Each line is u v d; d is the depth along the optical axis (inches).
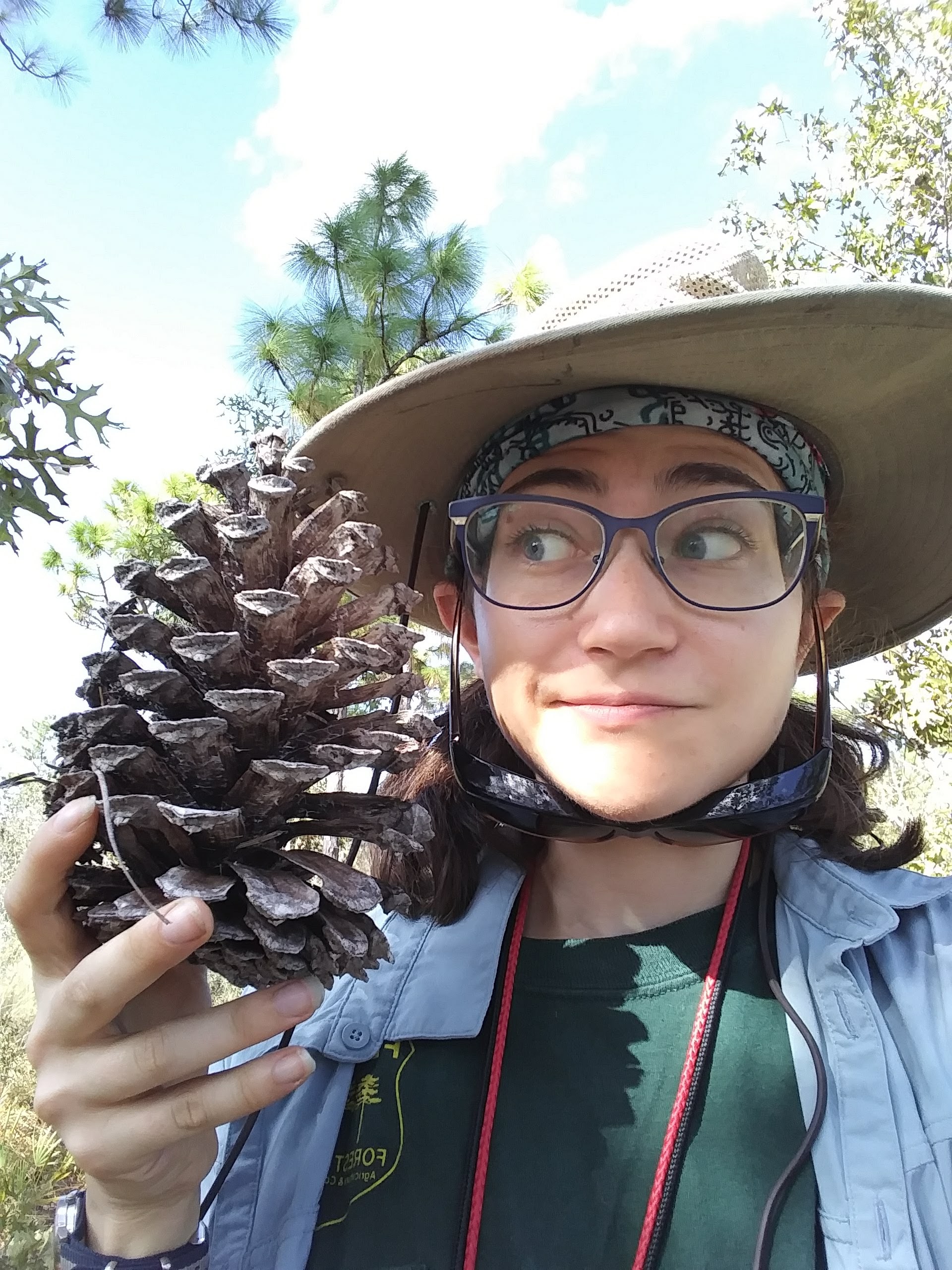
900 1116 11.4
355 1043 13.4
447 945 14.1
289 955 9.4
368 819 10.2
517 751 13.6
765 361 12.7
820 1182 11.3
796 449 13.9
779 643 12.6
